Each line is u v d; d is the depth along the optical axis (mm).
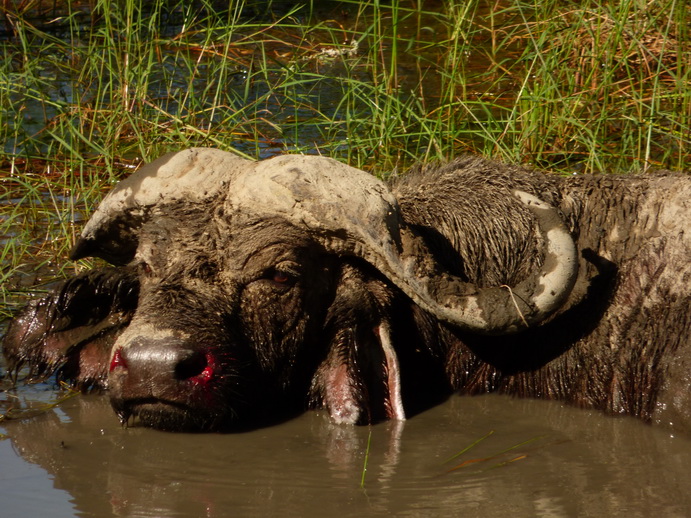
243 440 21047
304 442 20984
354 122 36406
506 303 21688
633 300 22891
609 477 19375
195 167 22125
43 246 30156
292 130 38188
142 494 18672
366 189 21406
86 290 23516
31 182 34312
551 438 21234
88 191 32125
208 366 20516
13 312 26281
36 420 21953
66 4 56031
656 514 17844
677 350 22000
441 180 24594
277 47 49469
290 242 21406
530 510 18016
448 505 18234
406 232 21609
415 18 55250
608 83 35750
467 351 23734
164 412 20562
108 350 23688
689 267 22609
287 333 21891
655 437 21328
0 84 39344
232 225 21531
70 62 46125
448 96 40219
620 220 23766
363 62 46969
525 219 23562
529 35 42812
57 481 19172
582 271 23141
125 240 23281
